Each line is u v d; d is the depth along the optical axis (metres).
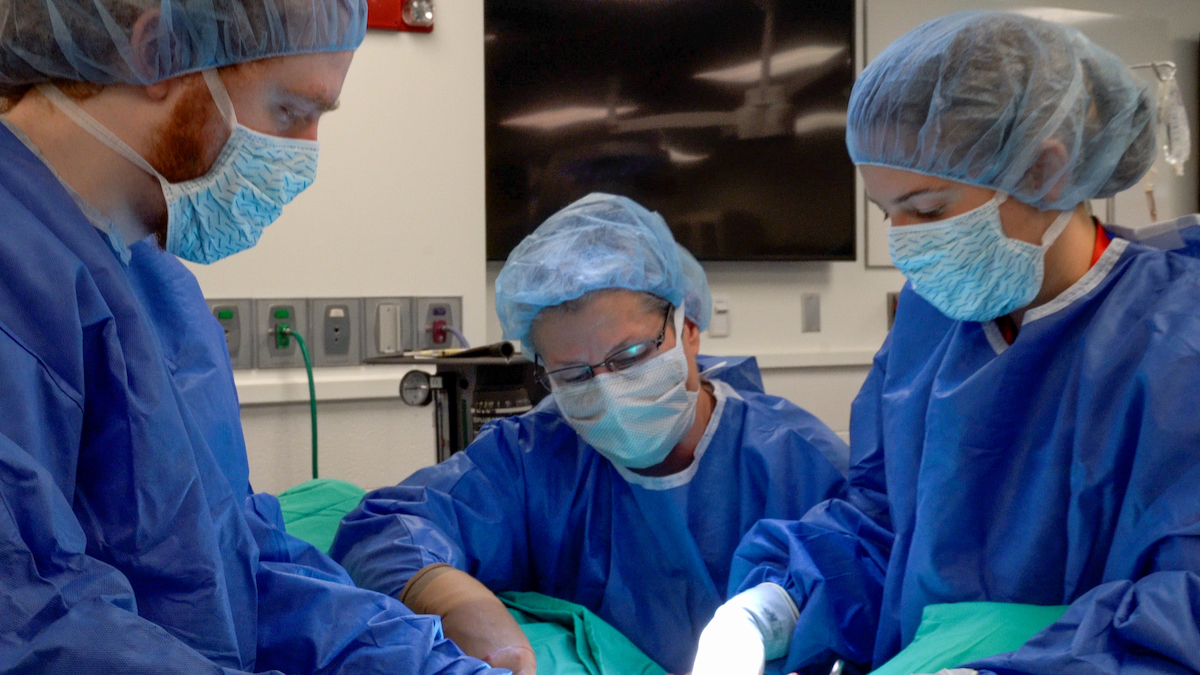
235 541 0.77
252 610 0.78
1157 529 0.77
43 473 0.53
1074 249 0.97
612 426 1.20
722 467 1.31
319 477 2.18
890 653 1.08
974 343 1.05
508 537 1.30
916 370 1.16
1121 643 0.73
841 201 2.95
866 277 3.13
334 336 2.17
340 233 2.17
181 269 0.90
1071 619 0.77
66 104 0.68
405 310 2.23
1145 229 0.99
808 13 2.87
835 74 2.91
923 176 0.95
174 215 0.74
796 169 2.88
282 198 0.78
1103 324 0.91
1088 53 0.93
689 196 2.75
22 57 0.65
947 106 0.91
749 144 2.82
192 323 0.88
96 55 0.65
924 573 1.01
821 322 3.06
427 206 2.24
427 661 0.79
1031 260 0.95
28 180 0.66
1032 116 0.89
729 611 1.08
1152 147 0.97
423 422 2.27
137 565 0.64
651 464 1.26
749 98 2.81
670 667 1.24
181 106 0.70
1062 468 0.93
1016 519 0.97
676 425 1.23
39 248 0.62
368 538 1.22
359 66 2.17
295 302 2.13
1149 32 3.32
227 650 0.68
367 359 1.64
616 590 1.27
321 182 2.15
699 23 2.73
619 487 1.32
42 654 0.49
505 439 1.35
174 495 0.66
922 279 1.00
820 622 1.09
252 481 2.13
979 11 0.98
